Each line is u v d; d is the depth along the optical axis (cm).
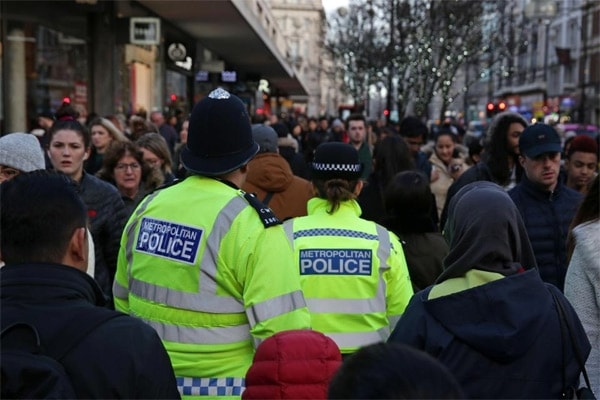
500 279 291
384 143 676
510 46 3812
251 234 318
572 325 293
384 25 4019
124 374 235
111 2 1786
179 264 321
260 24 2417
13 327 232
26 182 252
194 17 2023
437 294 301
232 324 320
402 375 161
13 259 248
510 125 625
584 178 676
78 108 1330
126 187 646
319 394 256
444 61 4053
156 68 2481
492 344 281
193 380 318
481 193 308
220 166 330
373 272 395
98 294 258
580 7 6500
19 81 1698
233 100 337
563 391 290
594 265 370
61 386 224
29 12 1683
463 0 3325
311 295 391
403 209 471
